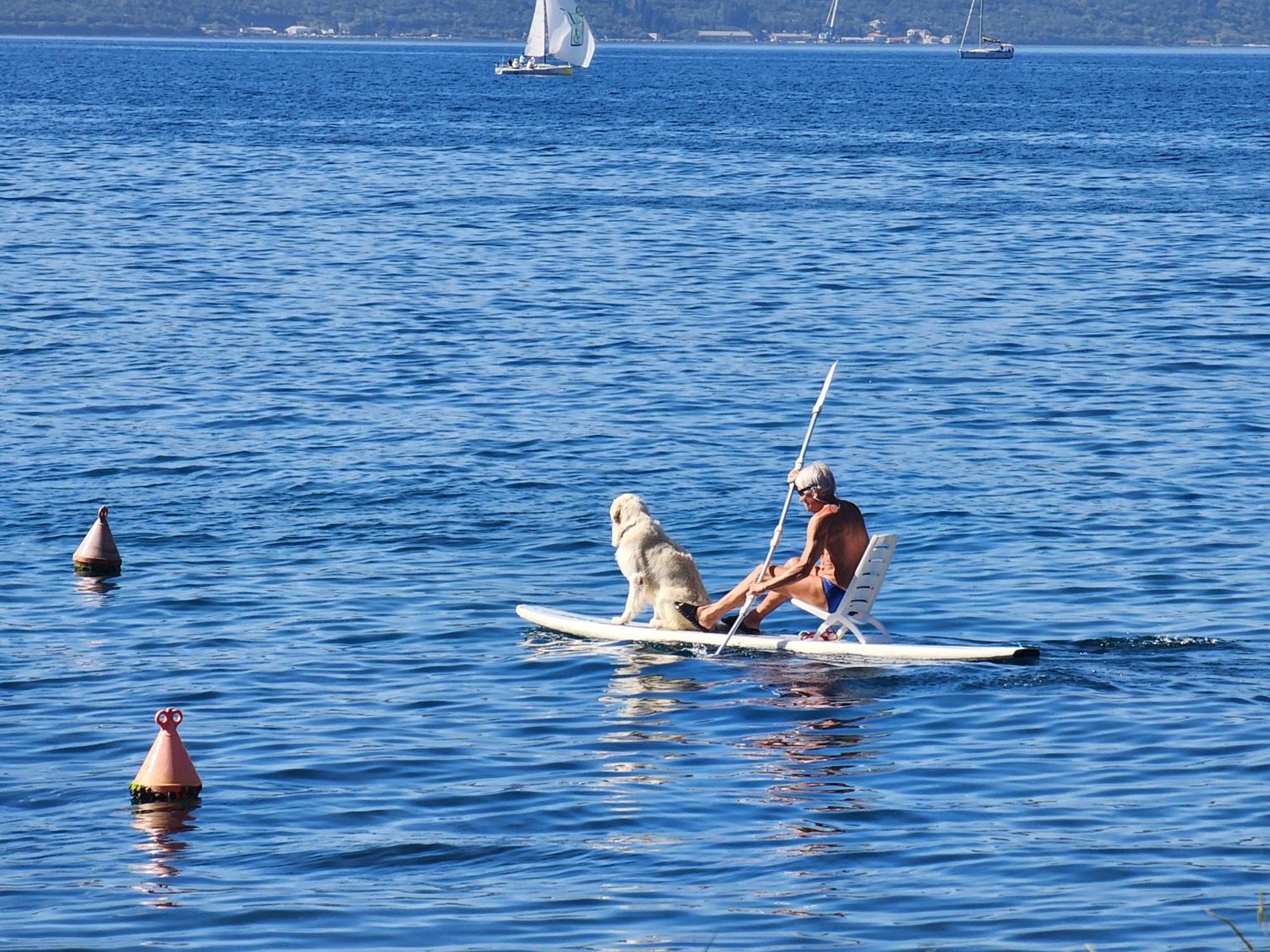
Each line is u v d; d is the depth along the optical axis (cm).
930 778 1603
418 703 1855
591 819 1511
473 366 3878
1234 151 11306
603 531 2586
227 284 5128
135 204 7381
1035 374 3806
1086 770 1612
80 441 3125
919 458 3020
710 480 2870
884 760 1661
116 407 3406
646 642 2084
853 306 4834
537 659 2019
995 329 4425
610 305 4812
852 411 3416
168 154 10231
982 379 3750
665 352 4078
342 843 1465
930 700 1842
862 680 1917
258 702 1852
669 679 1945
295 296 4912
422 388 3619
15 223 6556
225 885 1375
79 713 1814
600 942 1247
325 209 7312
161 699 1858
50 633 2102
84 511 2675
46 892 1362
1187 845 1417
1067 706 1805
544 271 5488
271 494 2778
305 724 1780
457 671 1970
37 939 1268
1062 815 1497
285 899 1341
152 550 2472
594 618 2147
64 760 1677
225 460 2994
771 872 1382
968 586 2284
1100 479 2858
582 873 1389
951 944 1234
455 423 3294
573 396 3553
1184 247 6203
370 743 1719
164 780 1570
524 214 7200
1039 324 4522
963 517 2625
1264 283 5272
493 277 5350
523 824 1502
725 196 8069
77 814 1539
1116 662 1956
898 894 1330
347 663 1991
